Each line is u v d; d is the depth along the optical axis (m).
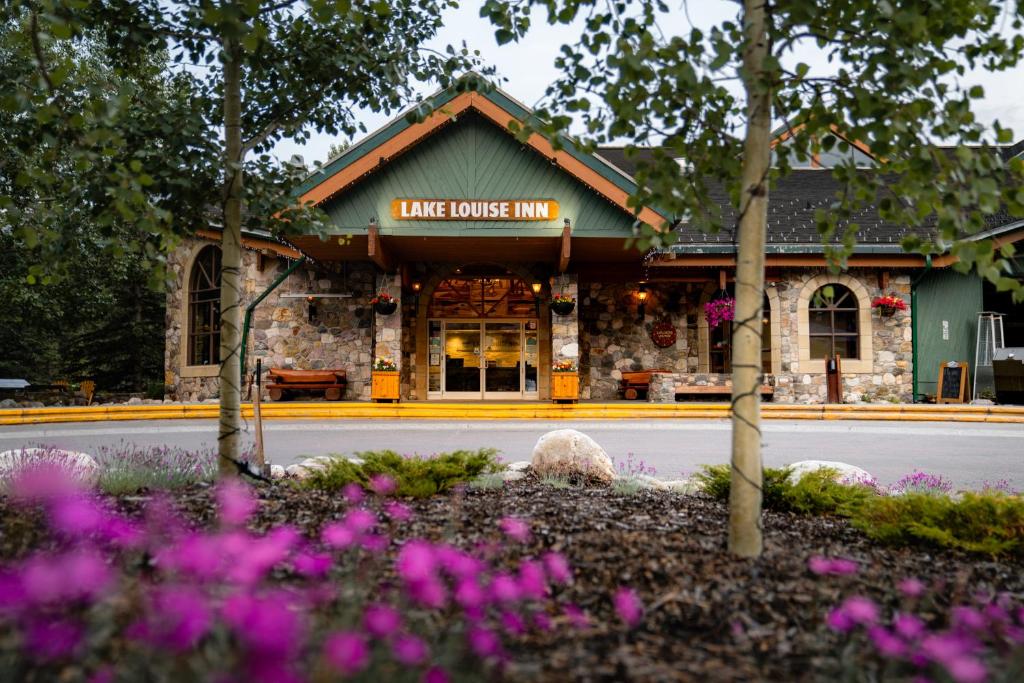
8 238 15.93
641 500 4.79
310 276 17.14
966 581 3.10
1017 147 18.34
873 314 17.19
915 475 6.28
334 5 3.79
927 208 3.24
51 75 3.28
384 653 1.74
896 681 2.00
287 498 4.30
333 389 16.53
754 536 3.16
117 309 23.11
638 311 17.73
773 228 17.48
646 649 2.20
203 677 1.53
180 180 4.17
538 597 2.45
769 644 2.27
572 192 14.99
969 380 17.30
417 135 14.40
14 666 1.67
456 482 4.93
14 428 12.80
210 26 4.49
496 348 18.08
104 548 2.80
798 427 13.24
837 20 3.34
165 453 5.58
